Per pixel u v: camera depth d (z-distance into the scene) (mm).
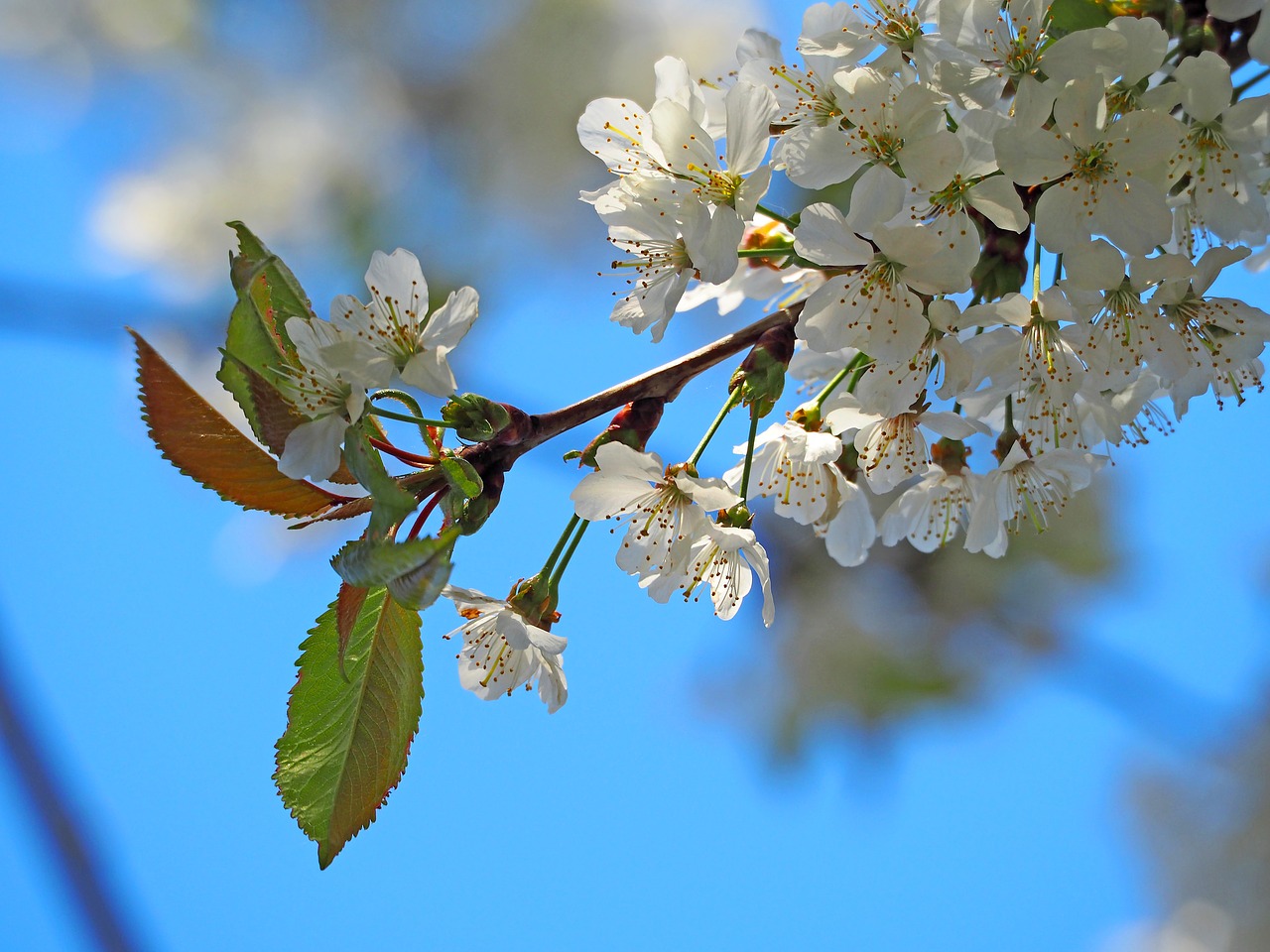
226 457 838
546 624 852
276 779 839
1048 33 855
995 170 838
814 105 858
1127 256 839
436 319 838
